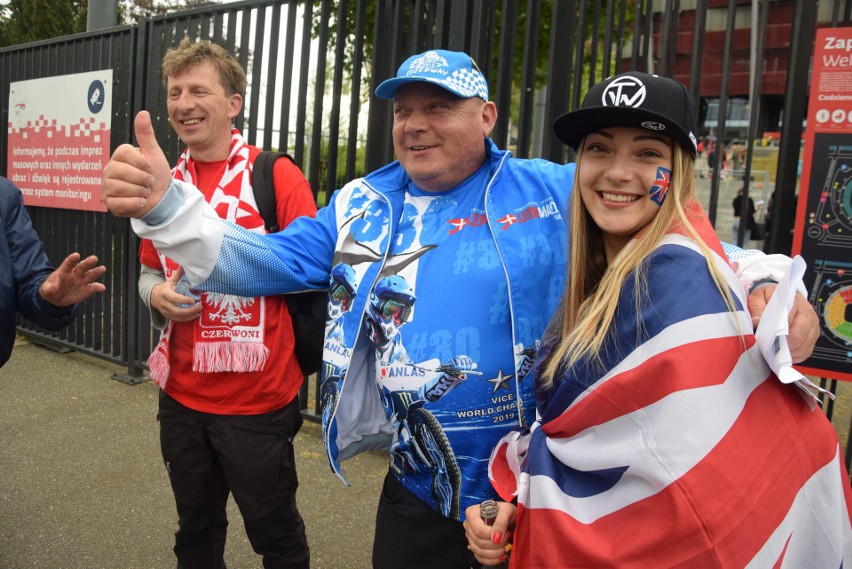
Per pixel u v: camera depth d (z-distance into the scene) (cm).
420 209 168
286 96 399
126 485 336
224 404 210
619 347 121
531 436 140
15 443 383
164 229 158
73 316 206
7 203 207
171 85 221
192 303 204
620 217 131
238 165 220
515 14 322
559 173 163
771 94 938
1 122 601
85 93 503
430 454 157
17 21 1367
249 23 419
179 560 235
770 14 941
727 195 849
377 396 182
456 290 155
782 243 284
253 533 219
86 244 523
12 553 277
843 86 262
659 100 124
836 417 424
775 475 115
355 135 373
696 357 113
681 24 940
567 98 314
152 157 154
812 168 269
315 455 377
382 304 162
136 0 1162
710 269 118
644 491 116
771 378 119
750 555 111
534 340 153
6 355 207
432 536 166
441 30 332
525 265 153
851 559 124
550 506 126
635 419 117
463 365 152
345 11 373
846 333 269
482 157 168
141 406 444
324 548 287
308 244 183
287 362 215
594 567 118
